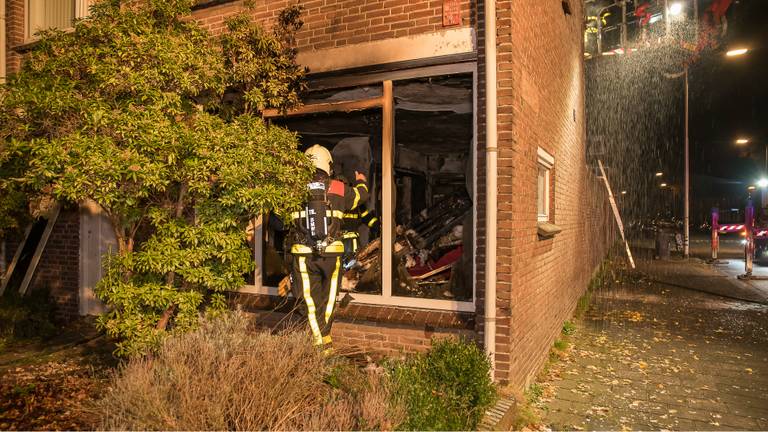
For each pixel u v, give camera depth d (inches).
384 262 198.2
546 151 238.4
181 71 153.6
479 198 180.2
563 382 215.5
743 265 672.4
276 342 136.6
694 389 208.7
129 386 116.2
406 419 127.6
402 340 191.3
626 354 256.2
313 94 215.9
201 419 110.0
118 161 132.8
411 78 195.5
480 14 180.5
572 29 329.4
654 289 470.6
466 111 208.2
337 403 125.6
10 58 306.7
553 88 258.4
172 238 150.7
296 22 208.4
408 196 288.4
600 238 588.7
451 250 232.2
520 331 185.3
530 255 200.7
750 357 253.0
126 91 154.6
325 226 172.4
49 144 135.4
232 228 158.9
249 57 176.1
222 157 144.1
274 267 224.7
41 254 287.7
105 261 160.4
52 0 304.8
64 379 173.9
